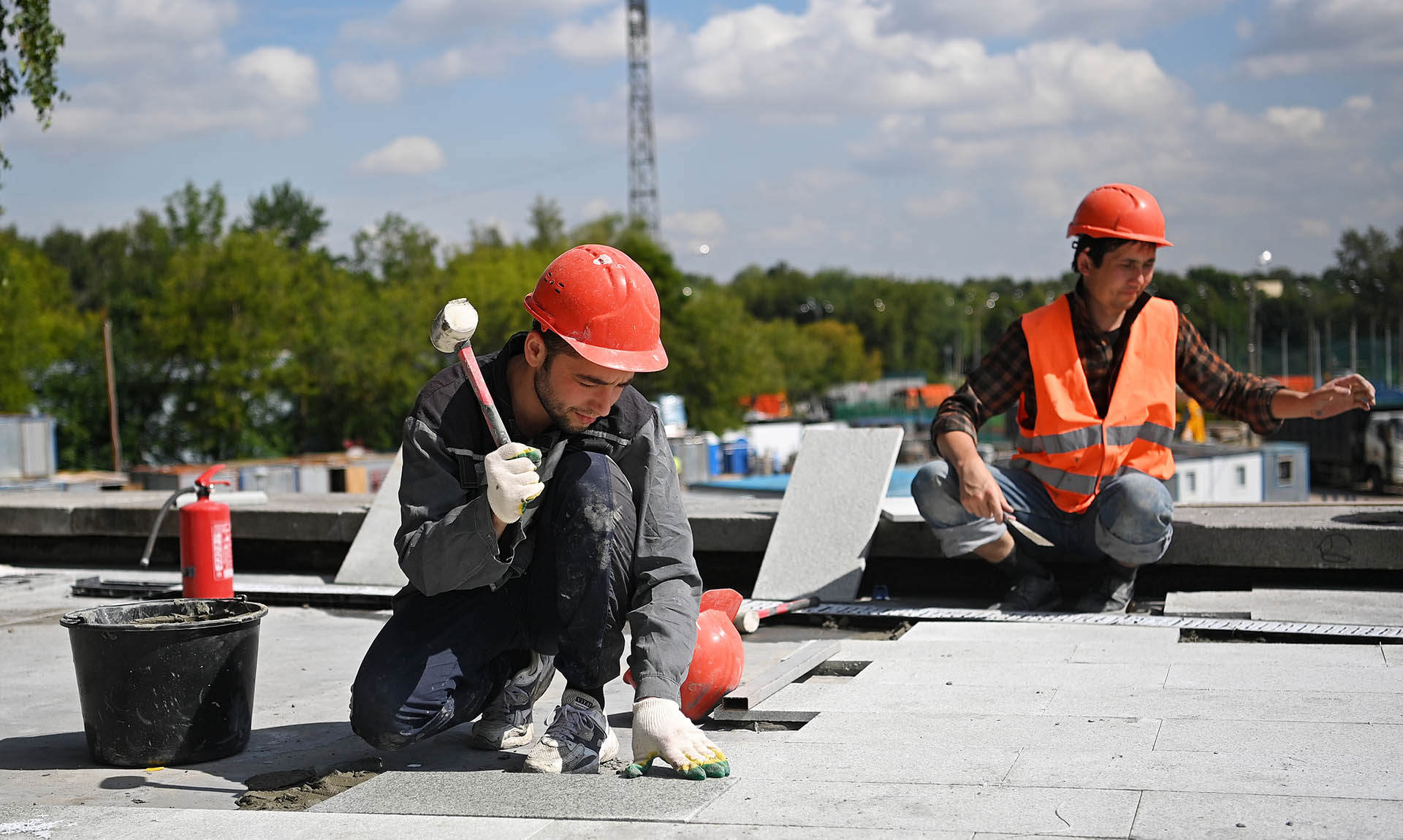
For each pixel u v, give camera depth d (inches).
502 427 125.6
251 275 1788.9
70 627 144.8
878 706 156.3
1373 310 3848.4
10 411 1673.2
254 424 1865.2
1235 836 100.3
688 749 124.3
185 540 255.4
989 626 214.5
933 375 5506.9
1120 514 213.8
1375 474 1695.4
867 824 107.0
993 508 209.6
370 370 1900.8
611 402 130.0
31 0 454.3
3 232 3437.5
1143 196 215.6
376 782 124.9
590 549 130.5
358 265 2583.7
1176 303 228.4
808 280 5994.1
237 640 148.6
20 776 142.0
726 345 2276.1
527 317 2235.5
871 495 261.3
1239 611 211.6
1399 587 229.3
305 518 304.2
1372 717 138.6
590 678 136.7
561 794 118.3
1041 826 104.7
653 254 2274.9
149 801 130.5
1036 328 223.5
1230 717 141.9
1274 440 2018.9
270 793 129.8
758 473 2155.5
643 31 3617.1
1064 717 145.3
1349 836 99.4
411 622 135.9
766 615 223.6
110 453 1813.5
